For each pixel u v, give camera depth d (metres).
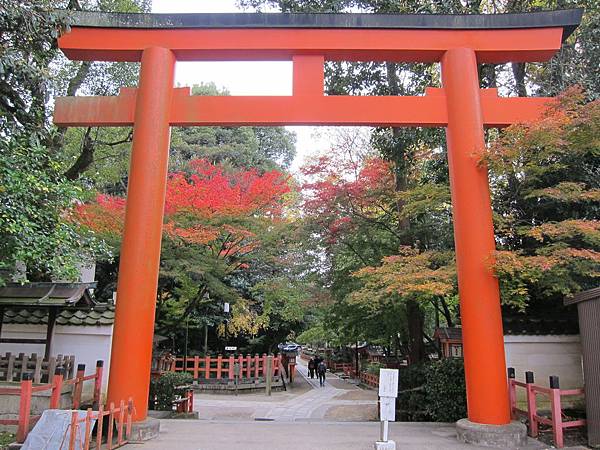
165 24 8.33
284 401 18.11
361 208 12.64
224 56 8.51
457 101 8.06
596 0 10.83
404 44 8.35
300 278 16.19
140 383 7.26
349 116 8.17
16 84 7.72
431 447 6.71
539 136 7.34
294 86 8.31
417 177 13.37
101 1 12.51
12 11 6.62
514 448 6.70
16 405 7.46
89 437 5.66
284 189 15.18
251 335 24.95
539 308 11.30
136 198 7.71
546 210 10.12
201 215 13.45
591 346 7.01
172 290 16.34
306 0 12.60
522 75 12.48
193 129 30.66
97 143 12.77
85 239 8.22
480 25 8.31
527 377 7.77
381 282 8.98
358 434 7.63
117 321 7.38
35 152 7.20
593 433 6.82
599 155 9.27
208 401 17.33
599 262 7.97
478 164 7.76
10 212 6.55
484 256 7.45
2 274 9.02
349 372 31.27
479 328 7.28
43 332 9.98
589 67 10.98
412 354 12.66
